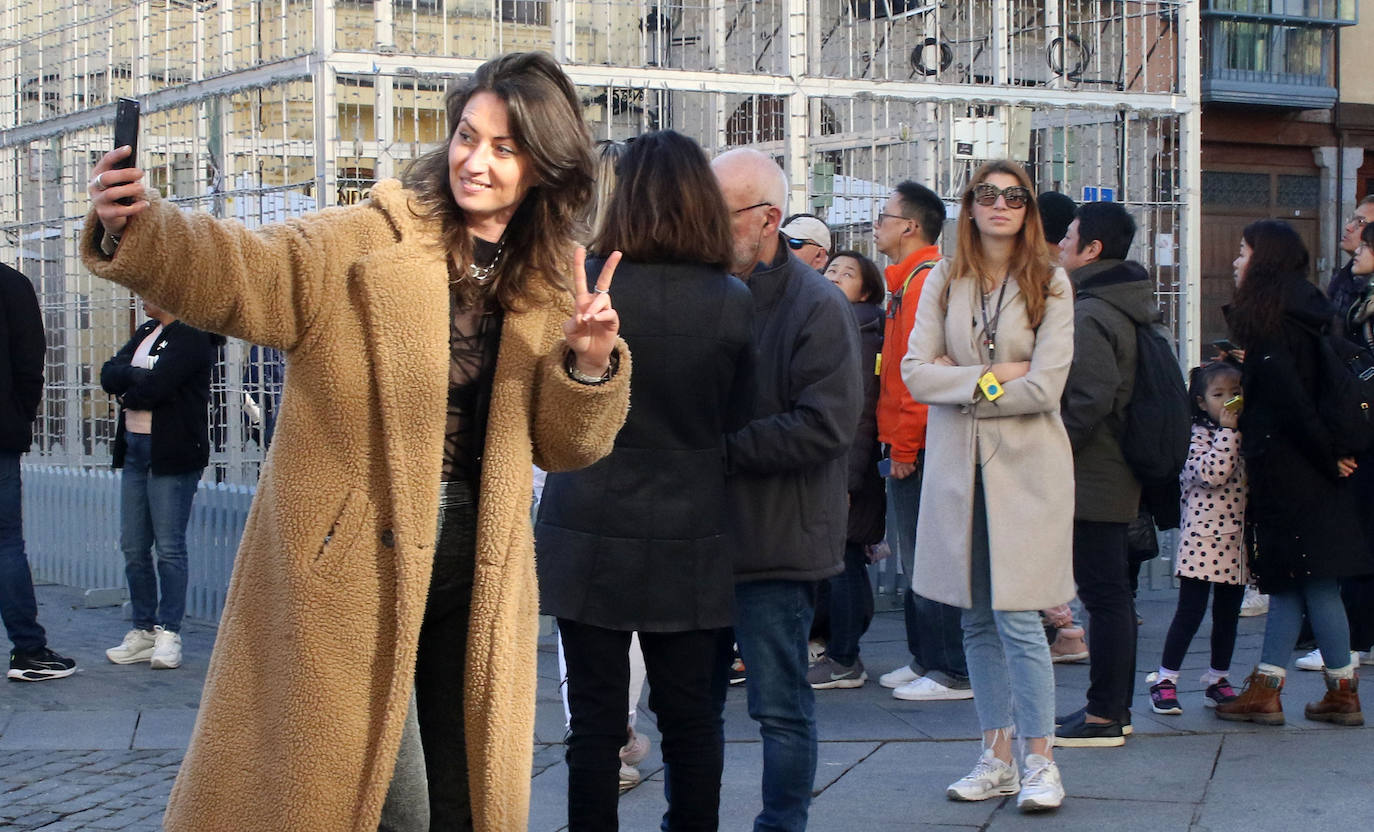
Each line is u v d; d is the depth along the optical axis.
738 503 3.66
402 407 2.46
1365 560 5.43
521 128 2.54
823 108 8.95
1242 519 5.68
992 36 8.70
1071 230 5.30
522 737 2.63
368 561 2.47
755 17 8.30
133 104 2.27
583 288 2.54
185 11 8.06
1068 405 4.96
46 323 9.42
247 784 2.48
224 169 7.43
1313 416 5.32
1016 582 4.32
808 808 4.07
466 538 2.65
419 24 7.30
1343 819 4.37
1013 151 8.58
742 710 5.80
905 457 5.87
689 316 3.28
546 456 2.73
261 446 7.26
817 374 3.67
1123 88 9.04
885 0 8.33
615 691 3.27
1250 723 5.57
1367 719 5.66
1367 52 15.88
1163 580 8.88
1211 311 15.45
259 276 2.39
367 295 2.44
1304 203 15.87
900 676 6.34
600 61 7.91
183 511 6.53
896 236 6.19
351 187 6.78
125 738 5.36
